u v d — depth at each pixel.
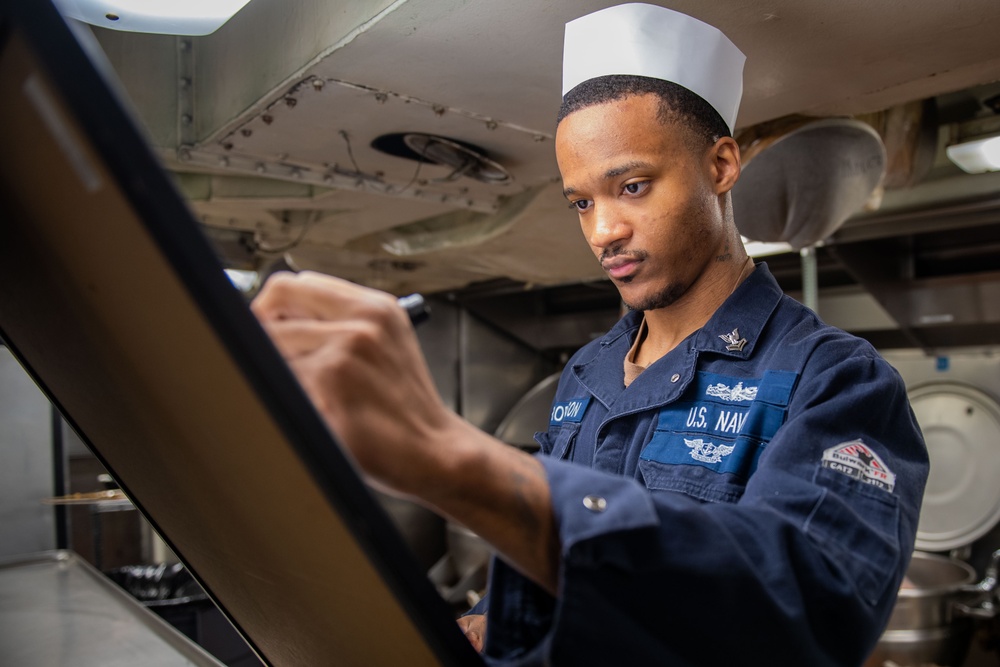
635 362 1.01
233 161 1.87
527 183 2.10
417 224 2.78
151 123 1.78
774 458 0.63
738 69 0.96
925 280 2.75
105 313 0.37
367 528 0.34
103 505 3.00
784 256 3.06
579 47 0.92
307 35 1.32
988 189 2.02
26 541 2.38
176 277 0.29
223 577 0.63
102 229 0.31
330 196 2.22
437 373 4.32
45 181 0.32
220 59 1.66
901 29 1.14
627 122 0.80
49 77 0.26
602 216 0.83
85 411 0.57
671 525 0.47
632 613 0.45
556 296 4.29
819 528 0.56
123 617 1.58
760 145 1.61
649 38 0.85
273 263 3.67
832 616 0.51
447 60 1.29
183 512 0.57
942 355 2.99
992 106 1.88
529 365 4.69
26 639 1.42
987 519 2.78
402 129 1.67
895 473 0.64
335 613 0.48
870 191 1.74
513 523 0.45
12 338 0.58
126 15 1.11
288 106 1.52
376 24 1.15
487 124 1.62
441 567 4.22
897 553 0.57
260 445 0.34
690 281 0.87
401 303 0.48
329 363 0.39
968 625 2.36
